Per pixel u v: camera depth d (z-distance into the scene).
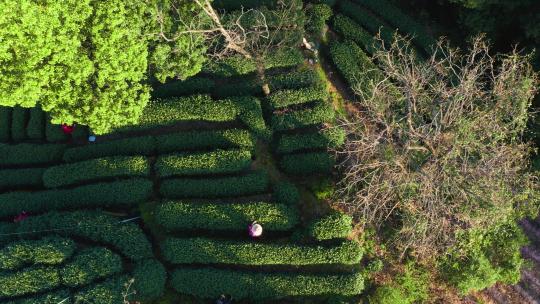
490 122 24.44
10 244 26.44
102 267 25.69
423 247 24.47
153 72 28.98
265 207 27.00
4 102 23.25
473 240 26.34
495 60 32.09
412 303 26.88
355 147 28.48
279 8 31.88
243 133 28.80
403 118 24.41
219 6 32.56
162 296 26.45
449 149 23.59
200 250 26.44
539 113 28.20
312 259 26.02
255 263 26.25
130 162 28.36
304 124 29.14
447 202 25.28
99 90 24.64
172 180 28.23
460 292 27.00
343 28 32.50
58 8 22.39
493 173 23.36
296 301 26.17
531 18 28.47
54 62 23.09
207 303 26.41
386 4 34.03
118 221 27.17
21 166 30.53
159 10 25.97
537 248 29.78
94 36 23.75
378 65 30.12
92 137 30.27
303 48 31.75
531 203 26.03
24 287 25.61
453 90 23.97
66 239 26.42
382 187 24.36
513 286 28.55
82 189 28.33
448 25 34.59
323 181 27.94
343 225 26.22
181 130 29.89
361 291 26.27
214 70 30.30
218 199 28.06
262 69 28.44
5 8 20.89
